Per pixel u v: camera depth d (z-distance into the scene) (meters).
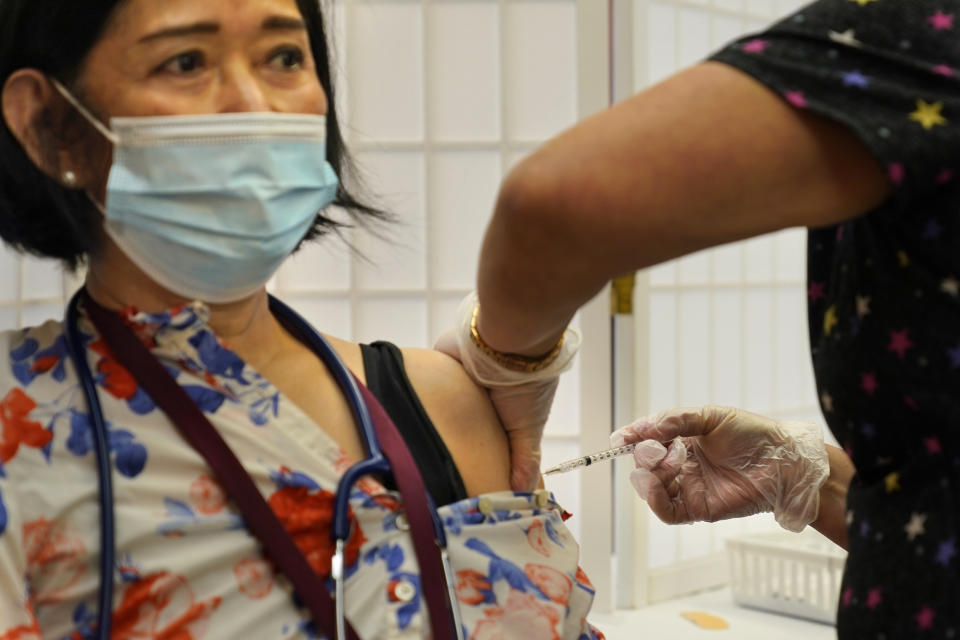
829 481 1.10
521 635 0.86
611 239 0.59
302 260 2.70
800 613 2.76
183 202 0.80
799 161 0.60
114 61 0.79
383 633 0.79
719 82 0.61
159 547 0.77
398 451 0.86
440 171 2.71
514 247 0.62
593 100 2.69
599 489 2.79
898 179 0.59
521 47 2.70
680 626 2.71
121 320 0.82
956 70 0.62
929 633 0.67
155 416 0.80
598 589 2.80
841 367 0.74
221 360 0.81
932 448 0.69
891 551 0.70
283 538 0.78
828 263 0.79
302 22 0.85
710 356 3.22
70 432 0.78
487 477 0.95
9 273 1.74
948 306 0.66
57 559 0.76
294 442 0.82
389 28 2.67
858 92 0.60
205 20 0.79
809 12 0.64
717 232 0.60
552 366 0.95
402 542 0.83
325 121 0.92
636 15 2.79
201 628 0.76
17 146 0.84
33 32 0.81
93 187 0.83
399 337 2.74
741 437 1.09
